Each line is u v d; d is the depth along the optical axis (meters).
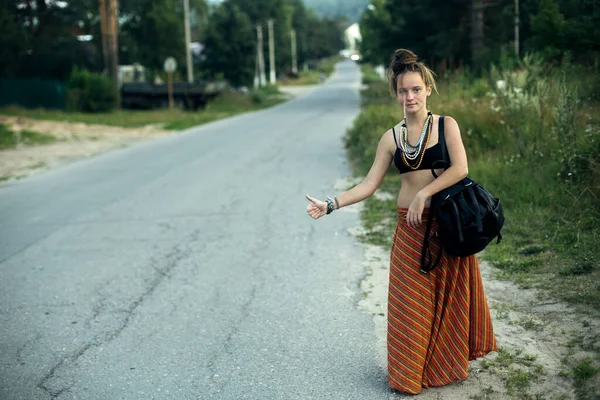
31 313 5.13
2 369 4.13
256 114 32.66
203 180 11.38
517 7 23.64
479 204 3.27
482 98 11.41
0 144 18.53
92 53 51.28
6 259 6.78
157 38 55.44
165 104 38.59
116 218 8.59
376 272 5.78
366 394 3.59
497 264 5.42
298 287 5.48
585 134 7.27
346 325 4.59
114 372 4.04
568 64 10.35
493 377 3.62
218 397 3.67
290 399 3.60
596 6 11.13
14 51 44.59
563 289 4.69
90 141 20.02
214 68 68.56
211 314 4.96
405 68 3.40
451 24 33.34
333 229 7.43
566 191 6.64
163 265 6.34
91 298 5.44
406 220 3.47
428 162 3.38
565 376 3.50
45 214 9.06
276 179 11.15
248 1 88.94
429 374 3.53
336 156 13.77
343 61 181.38
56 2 48.31
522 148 8.32
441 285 3.46
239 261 6.37
